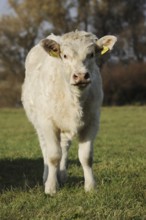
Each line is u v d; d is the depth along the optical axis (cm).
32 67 989
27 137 1966
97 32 5741
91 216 659
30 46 5609
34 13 5475
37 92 874
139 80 5100
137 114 3441
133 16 5872
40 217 658
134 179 886
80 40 776
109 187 806
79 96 781
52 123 833
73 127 818
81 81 725
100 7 5622
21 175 1003
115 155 1313
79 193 781
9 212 684
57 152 833
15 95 5250
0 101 5250
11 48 5600
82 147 833
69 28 5609
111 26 5775
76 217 662
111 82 5094
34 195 773
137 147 1534
